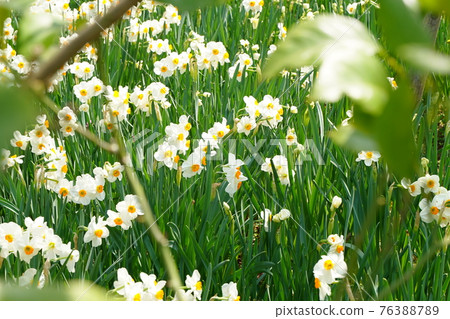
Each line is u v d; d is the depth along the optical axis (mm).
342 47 735
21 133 3137
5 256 2820
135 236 3006
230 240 3041
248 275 2971
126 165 1761
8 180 3119
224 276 2955
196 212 3104
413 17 734
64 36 3557
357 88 695
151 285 2715
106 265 3004
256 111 3262
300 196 3117
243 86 3617
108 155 3297
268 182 3170
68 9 3904
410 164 720
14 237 2824
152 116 3445
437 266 2904
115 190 3209
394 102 707
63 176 3096
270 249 3018
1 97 721
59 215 3041
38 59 1062
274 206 3094
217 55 3635
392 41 731
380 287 2887
